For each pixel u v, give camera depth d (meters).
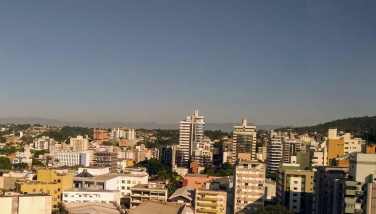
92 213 147.12
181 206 162.25
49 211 129.25
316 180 161.00
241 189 177.62
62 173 190.75
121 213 158.75
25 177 183.88
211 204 175.50
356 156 129.62
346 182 126.50
